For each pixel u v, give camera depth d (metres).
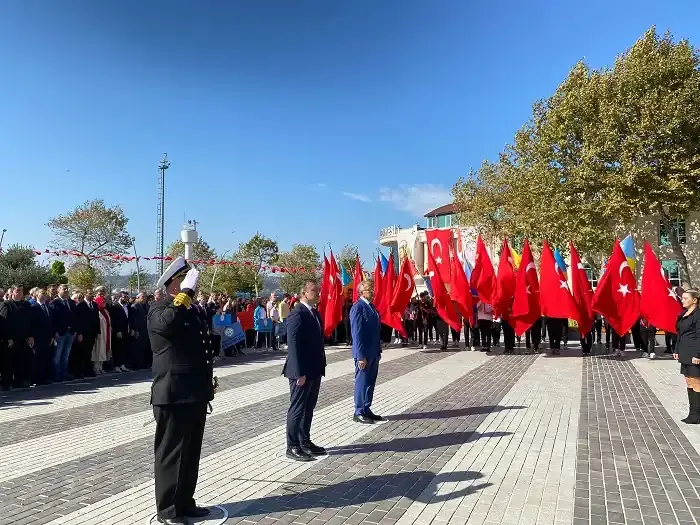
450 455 6.46
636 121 24.48
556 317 16.25
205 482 5.62
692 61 24.80
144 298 15.25
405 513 4.80
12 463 6.27
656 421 8.12
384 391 10.74
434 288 16.88
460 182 34.59
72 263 42.56
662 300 14.03
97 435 7.54
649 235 32.19
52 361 12.31
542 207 26.05
